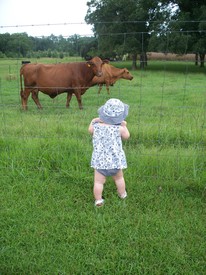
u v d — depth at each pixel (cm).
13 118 723
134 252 279
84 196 366
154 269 262
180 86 1404
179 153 458
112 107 336
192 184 390
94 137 342
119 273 257
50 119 701
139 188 379
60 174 410
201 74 2014
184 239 297
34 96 943
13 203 352
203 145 517
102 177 340
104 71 1220
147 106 883
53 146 464
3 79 1368
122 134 340
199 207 346
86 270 262
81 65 912
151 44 2438
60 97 1174
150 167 419
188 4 2948
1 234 303
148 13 3128
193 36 2506
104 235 302
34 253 277
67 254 277
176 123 646
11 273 258
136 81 1666
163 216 330
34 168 426
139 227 313
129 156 443
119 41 3122
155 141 534
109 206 347
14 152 457
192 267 264
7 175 409
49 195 364
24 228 311
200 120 665
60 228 312
